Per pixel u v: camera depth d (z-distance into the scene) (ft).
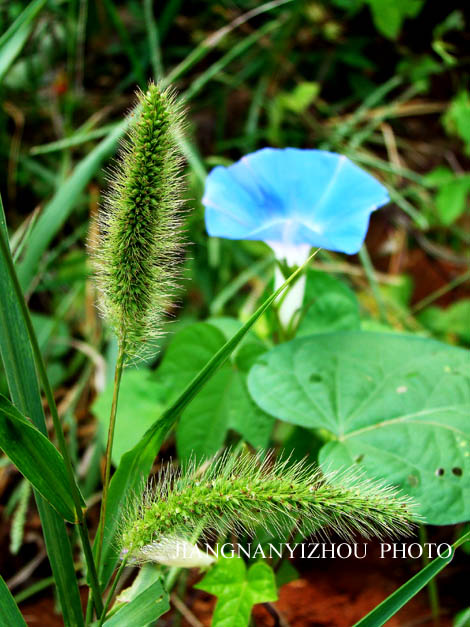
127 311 0.51
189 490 0.50
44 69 1.61
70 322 1.29
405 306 1.34
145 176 0.48
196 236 1.33
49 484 0.50
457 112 1.32
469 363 0.74
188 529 0.52
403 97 1.51
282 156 0.78
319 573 0.97
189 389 0.53
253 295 1.24
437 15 1.49
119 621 0.54
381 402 0.71
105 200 0.52
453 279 1.45
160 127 0.47
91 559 0.53
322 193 0.77
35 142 1.52
